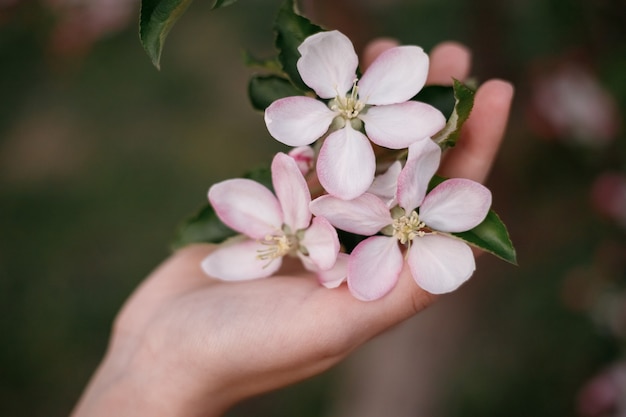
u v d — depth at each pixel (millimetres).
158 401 326
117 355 346
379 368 543
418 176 272
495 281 582
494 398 598
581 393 573
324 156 278
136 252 742
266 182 311
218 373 314
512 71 506
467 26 501
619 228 536
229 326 305
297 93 302
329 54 277
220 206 302
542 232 567
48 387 676
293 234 298
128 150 804
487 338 608
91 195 780
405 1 545
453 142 281
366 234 282
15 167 815
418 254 283
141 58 837
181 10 250
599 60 488
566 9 479
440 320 525
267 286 311
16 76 840
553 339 603
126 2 560
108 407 329
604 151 509
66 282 732
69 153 815
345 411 564
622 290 528
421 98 295
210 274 309
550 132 506
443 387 530
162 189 774
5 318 715
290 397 656
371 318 291
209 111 815
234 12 792
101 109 832
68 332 701
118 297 718
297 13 289
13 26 562
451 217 280
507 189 532
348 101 278
